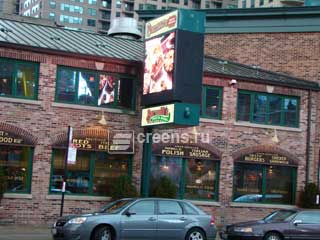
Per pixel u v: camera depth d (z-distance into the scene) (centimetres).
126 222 1656
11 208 2200
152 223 1691
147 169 2383
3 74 2239
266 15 3231
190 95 2180
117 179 2384
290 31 3178
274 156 2761
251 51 3281
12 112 2234
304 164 2834
